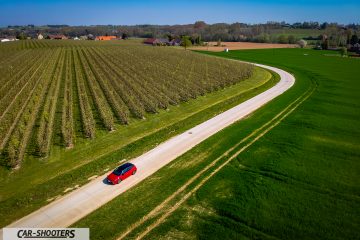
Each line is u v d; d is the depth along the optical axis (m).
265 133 42.88
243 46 194.88
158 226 24.50
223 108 53.78
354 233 23.53
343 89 68.56
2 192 28.19
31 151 35.94
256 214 25.61
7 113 47.91
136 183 30.31
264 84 74.44
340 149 37.53
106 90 61.06
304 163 34.00
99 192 28.84
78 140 39.25
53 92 60.28
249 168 33.12
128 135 41.47
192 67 92.75
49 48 145.12
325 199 27.58
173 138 40.81
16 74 76.94
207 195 28.33
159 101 55.53
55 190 28.95
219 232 23.77
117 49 141.75
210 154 36.28
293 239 22.98
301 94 64.19
